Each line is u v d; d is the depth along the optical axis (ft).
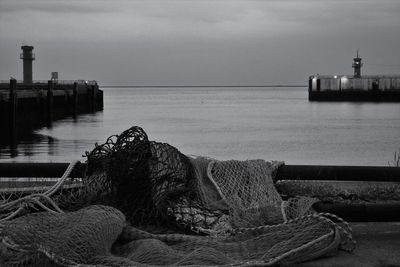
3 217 18.25
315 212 17.31
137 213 17.93
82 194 19.51
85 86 286.05
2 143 132.67
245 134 155.43
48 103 200.13
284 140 137.08
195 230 17.35
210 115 265.13
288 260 14.32
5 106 152.15
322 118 232.94
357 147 120.16
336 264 14.70
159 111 315.37
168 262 13.35
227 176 20.07
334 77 419.95
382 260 15.12
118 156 18.25
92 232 13.61
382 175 21.57
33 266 13.35
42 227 14.03
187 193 18.52
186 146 124.57
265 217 17.37
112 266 12.97
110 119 229.86
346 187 24.71
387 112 284.41
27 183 24.27
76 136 149.69
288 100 584.40
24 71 320.70
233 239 16.16
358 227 18.70
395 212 17.89
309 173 21.72
